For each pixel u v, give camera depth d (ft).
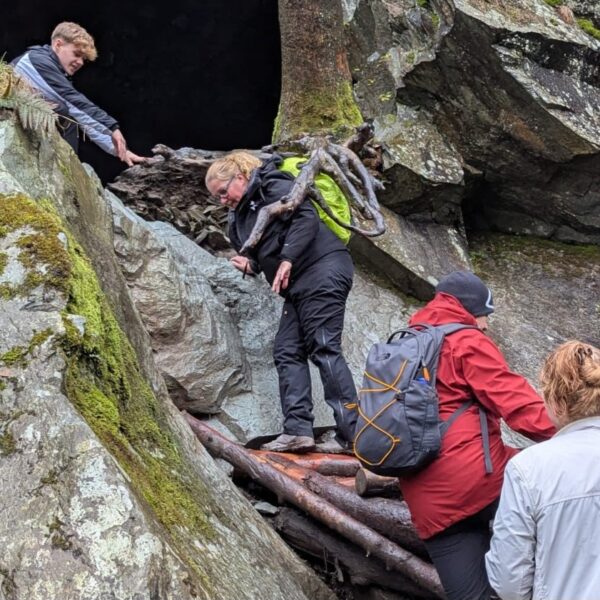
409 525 11.38
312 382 16.20
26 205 7.89
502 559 6.50
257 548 9.21
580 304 19.99
